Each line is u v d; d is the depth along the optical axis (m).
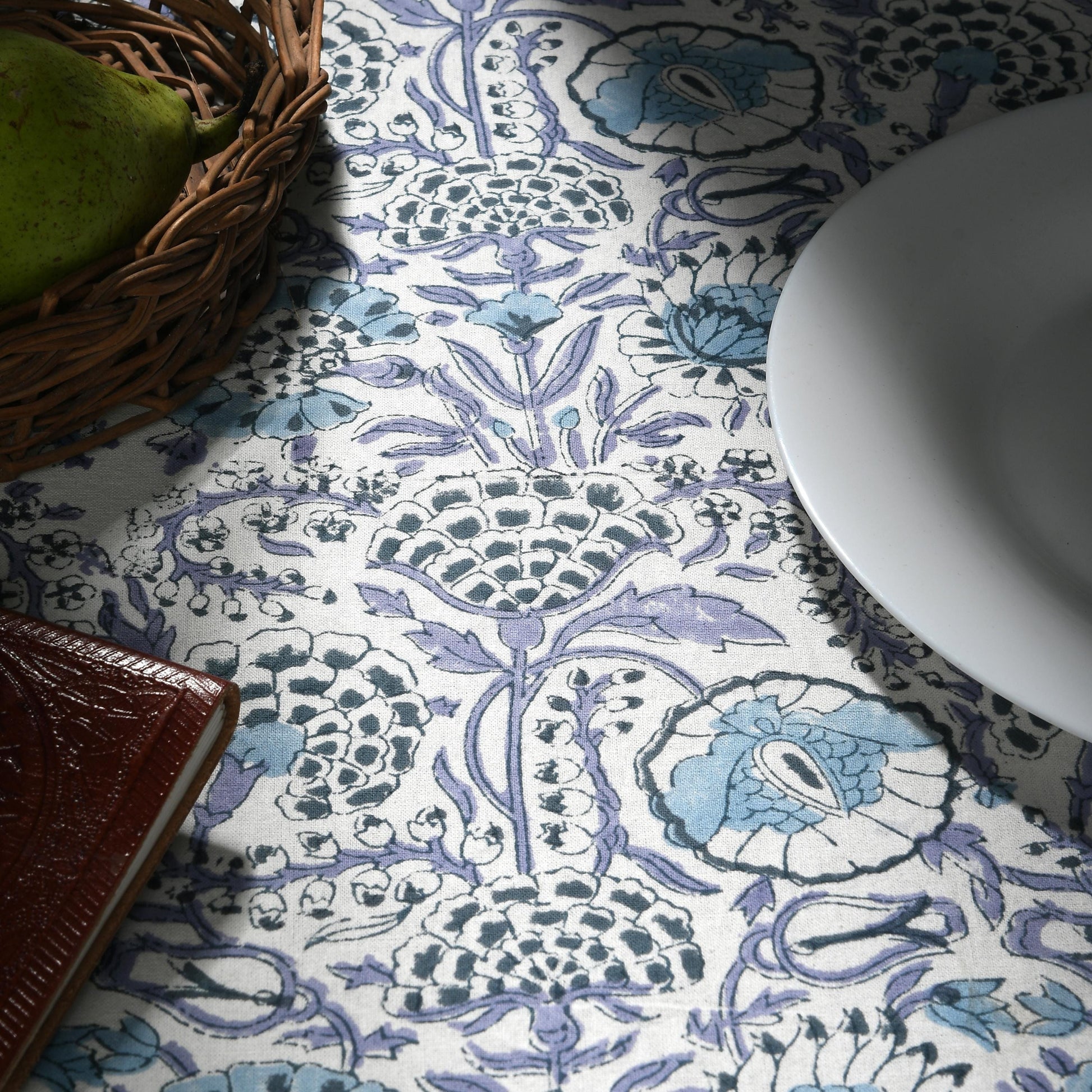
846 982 0.53
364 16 0.90
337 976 0.53
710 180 0.82
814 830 0.57
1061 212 0.67
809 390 0.57
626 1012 0.52
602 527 0.66
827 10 0.92
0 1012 0.45
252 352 0.72
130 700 0.52
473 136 0.83
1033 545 0.58
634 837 0.57
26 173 0.56
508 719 0.60
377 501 0.67
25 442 0.63
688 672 0.61
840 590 0.64
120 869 0.49
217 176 0.63
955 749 0.59
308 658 0.61
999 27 0.91
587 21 0.90
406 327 0.74
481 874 0.55
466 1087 0.50
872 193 0.64
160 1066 0.50
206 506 0.66
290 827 0.56
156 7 0.79
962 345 0.63
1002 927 0.54
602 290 0.76
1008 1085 0.51
